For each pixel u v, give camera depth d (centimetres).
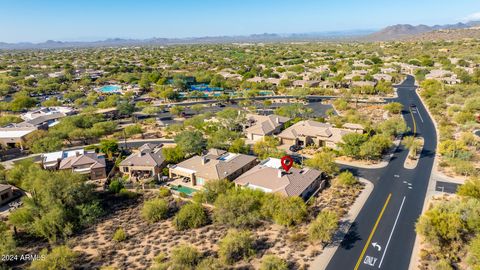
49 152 9281
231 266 4497
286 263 4503
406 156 8369
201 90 19812
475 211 4800
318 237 4894
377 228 5322
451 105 13362
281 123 11006
